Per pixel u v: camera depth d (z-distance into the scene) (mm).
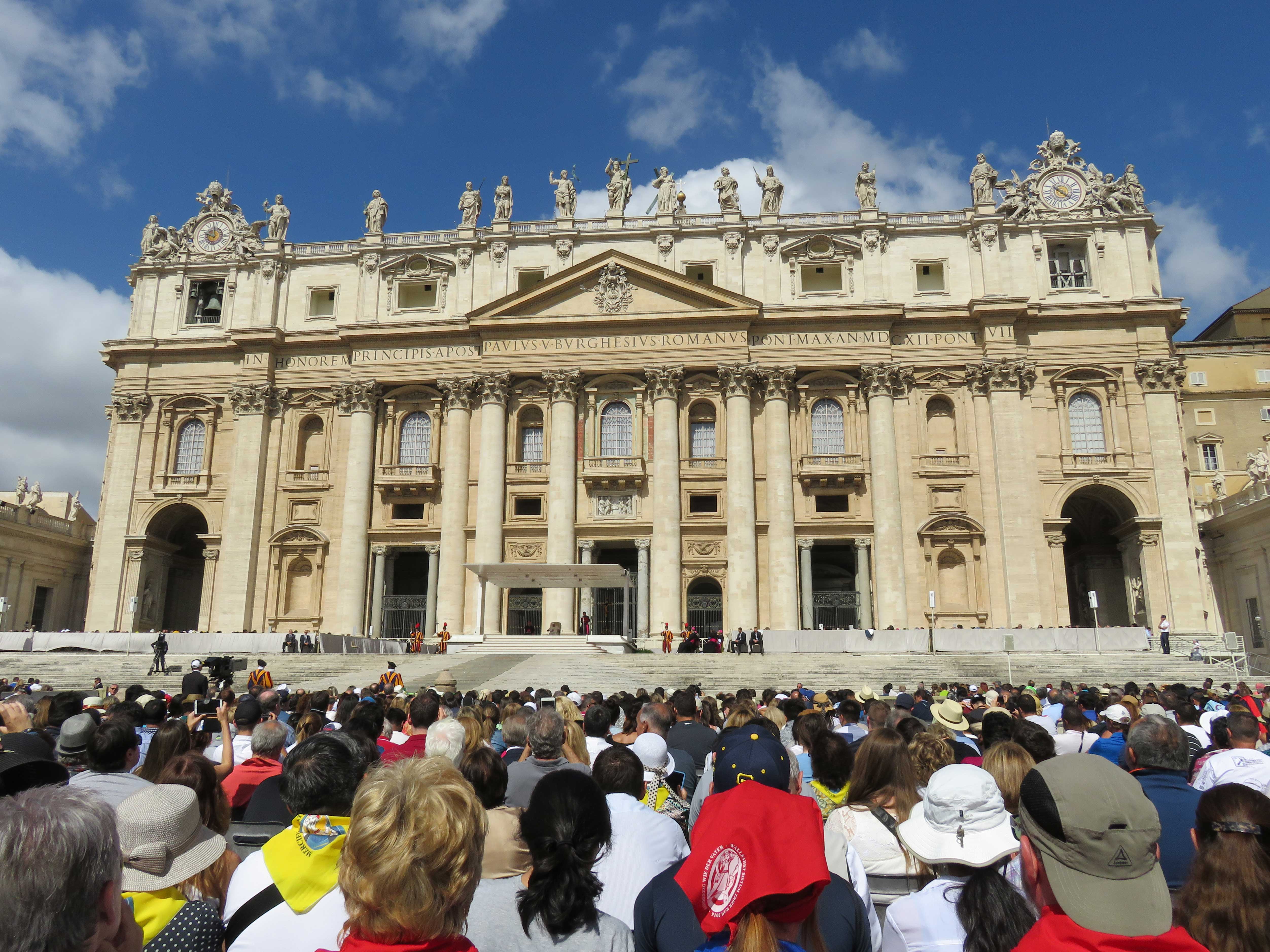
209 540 54969
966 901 4371
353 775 4996
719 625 52312
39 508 59344
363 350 55969
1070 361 53031
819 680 35719
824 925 4340
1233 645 45531
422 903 3559
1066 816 3514
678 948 4148
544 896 4191
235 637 44594
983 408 52594
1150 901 3441
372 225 58125
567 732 8523
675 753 9383
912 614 50719
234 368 57469
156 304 59125
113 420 57438
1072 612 60031
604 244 56594
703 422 54656
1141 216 54344
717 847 3916
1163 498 50906
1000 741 7898
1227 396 61375
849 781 6746
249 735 10375
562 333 54531
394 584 57156
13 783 5512
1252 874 3877
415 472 54406
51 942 2781
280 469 55750
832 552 57250
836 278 56219
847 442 53312
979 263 54656
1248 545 51219
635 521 52781
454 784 3857
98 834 2951
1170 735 6395
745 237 55906
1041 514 51375
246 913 4594
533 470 54031
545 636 44375
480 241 57094
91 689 35094
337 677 36531
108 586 54812
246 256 58812
